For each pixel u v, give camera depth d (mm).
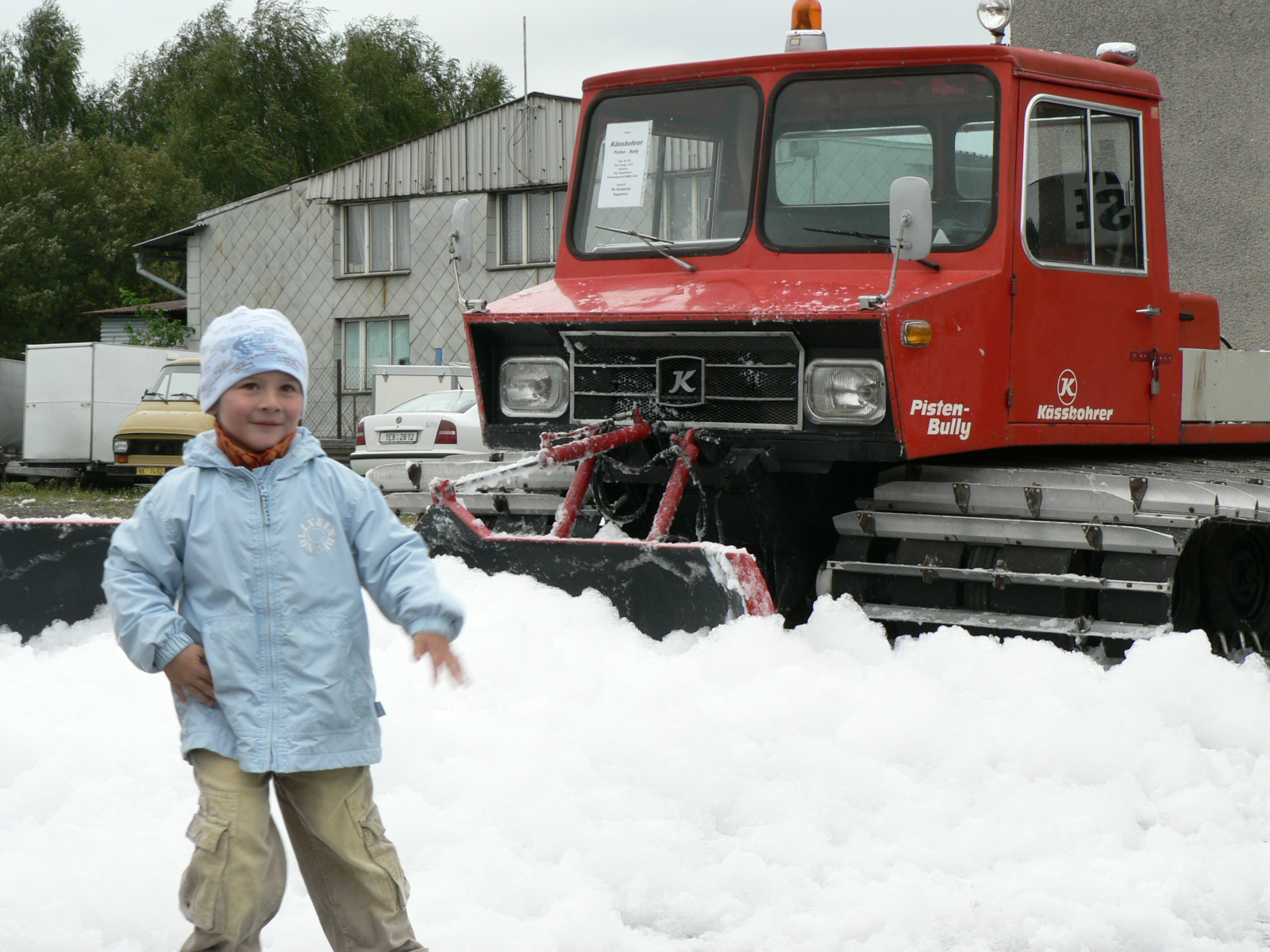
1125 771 4539
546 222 30156
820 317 5660
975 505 5848
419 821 3902
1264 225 10492
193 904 2766
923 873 3830
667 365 6203
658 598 5398
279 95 50031
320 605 2881
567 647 5227
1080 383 6332
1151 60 11031
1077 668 5164
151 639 2787
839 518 6133
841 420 5801
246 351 2867
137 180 49062
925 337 5648
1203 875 3832
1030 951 3400
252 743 2787
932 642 5422
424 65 55000
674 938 3475
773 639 5102
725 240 6527
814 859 3902
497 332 6648
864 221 6246
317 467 2969
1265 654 6395
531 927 3381
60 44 55656
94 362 23250
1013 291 6023
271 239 33219
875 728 4629
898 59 6238
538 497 7020
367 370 32500
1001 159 6031
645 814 4059
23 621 5660
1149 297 6664
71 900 3443
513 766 4250
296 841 2939
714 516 6520
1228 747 4930
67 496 21719
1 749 4430
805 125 6398
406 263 31625
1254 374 7320
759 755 4492
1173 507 5410
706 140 6633
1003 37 6242
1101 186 6473
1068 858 3951
